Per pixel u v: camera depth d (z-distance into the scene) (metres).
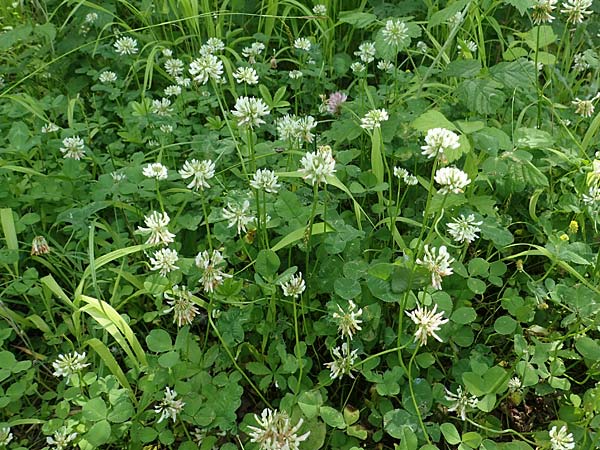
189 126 0.49
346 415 0.29
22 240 0.41
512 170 0.36
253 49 0.54
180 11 0.59
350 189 0.37
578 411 0.29
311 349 0.34
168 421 0.31
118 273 0.34
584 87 0.51
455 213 0.35
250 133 0.33
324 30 0.56
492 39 0.56
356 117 0.43
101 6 0.58
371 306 0.31
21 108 0.49
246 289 0.34
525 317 0.32
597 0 0.55
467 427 0.30
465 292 0.33
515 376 0.31
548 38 0.42
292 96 0.51
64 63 0.56
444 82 0.49
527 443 0.29
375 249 0.36
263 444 0.26
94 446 0.27
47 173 0.44
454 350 0.32
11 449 0.30
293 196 0.34
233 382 0.30
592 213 0.36
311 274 0.34
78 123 0.48
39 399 0.34
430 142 0.27
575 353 0.31
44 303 0.37
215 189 0.40
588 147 0.43
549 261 0.37
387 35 0.44
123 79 0.56
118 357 0.35
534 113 0.44
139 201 0.42
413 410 0.29
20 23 0.61
